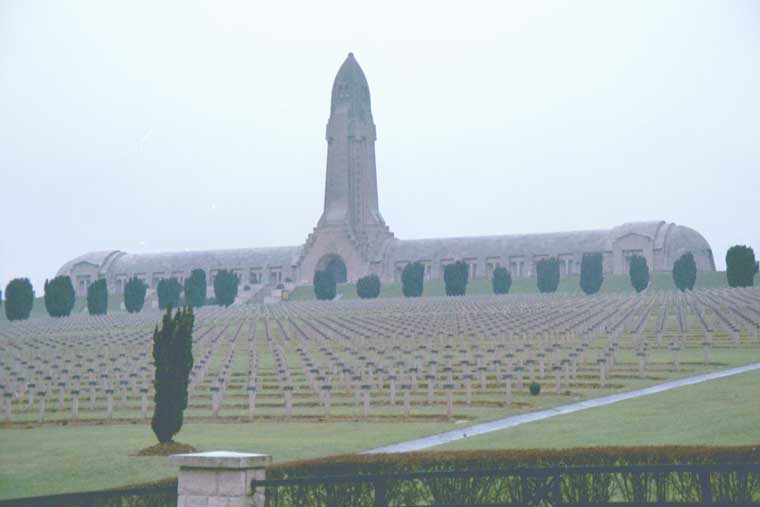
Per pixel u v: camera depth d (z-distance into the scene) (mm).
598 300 114250
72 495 18547
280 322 104000
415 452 23766
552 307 106312
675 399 42281
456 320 95312
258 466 18516
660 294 123000
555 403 46062
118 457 34062
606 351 58500
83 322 114000
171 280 159000
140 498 20984
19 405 53469
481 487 20672
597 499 20234
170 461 18641
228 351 79375
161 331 36031
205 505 18328
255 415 46594
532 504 17578
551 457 22156
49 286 138375
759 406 37094
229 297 163875
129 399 55312
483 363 60844
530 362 58875
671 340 74438
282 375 57812
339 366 58094
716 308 92375
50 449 36750
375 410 47000
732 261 135875
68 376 60188
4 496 27562
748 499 19250
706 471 16781
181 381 35938
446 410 45750
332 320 105312
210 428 42156
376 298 173125
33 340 89000
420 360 59469
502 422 39844
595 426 35062
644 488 20062
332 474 22672
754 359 60094
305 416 45500
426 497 21000
